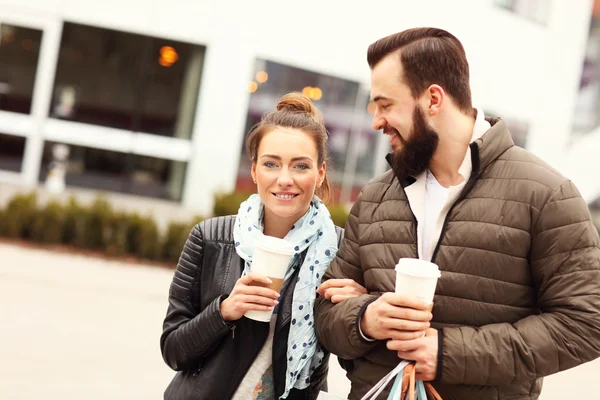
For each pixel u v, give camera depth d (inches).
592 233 78.2
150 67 518.6
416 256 84.6
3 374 184.9
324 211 97.2
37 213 377.1
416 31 83.5
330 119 552.7
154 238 378.0
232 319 87.0
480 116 85.1
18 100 508.4
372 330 79.9
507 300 79.8
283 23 528.1
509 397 80.4
